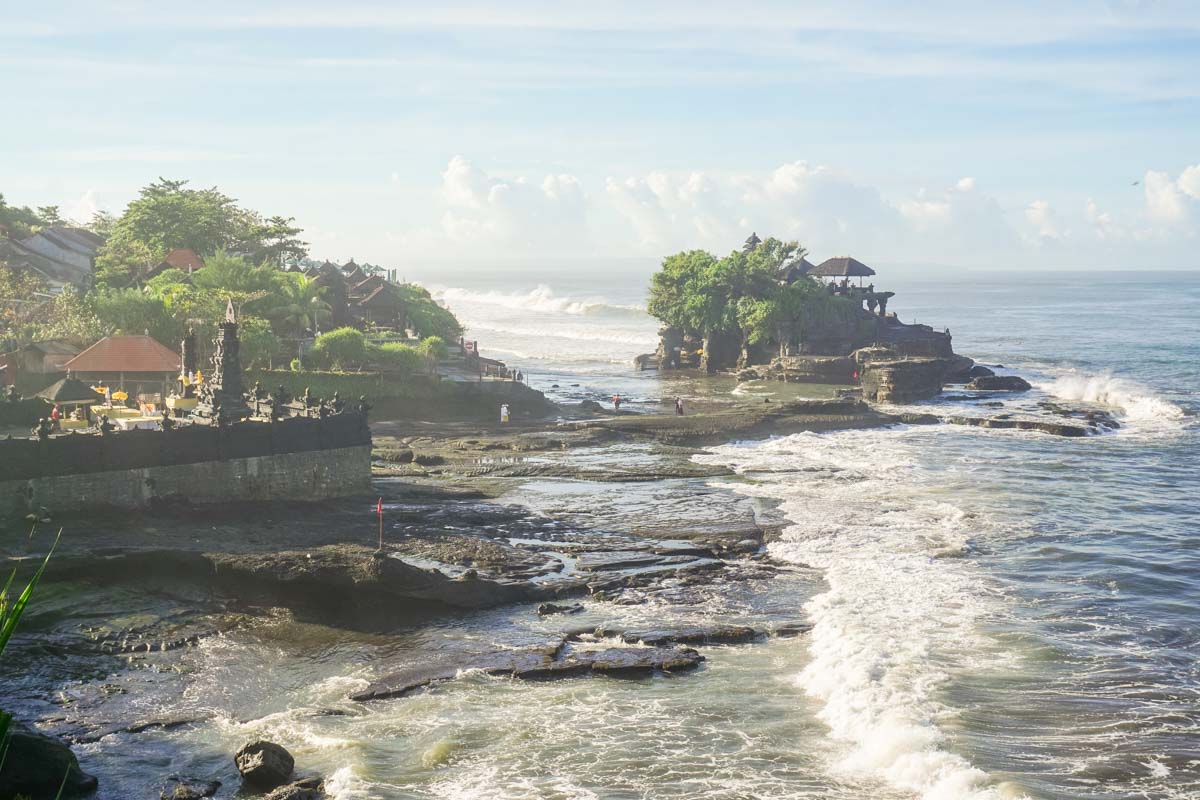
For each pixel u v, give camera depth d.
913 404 127.06
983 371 153.75
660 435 98.31
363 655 45.06
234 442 63.97
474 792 32.88
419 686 41.25
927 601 50.75
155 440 60.88
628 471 81.44
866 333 164.62
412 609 50.22
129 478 59.97
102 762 34.91
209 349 105.38
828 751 35.59
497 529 63.78
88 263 152.38
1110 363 171.62
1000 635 45.97
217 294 112.81
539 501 71.69
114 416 78.56
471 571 52.16
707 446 96.56
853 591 52.22
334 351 110.38
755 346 162.38
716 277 165.38
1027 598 51.41
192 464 62.38
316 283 142.00
